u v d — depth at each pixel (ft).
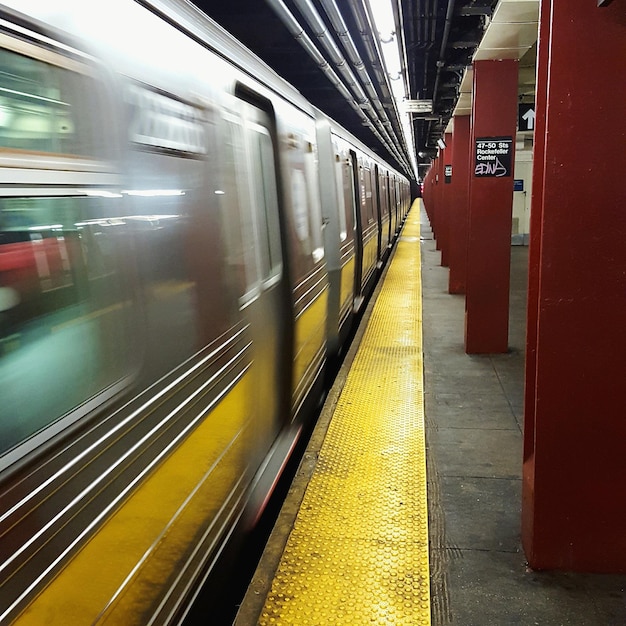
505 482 10.99
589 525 8.14
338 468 11.12
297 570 8.12
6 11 3.85
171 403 5.97
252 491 9.05
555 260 7.48
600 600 7.73
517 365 18.26
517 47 16.16
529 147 49.21
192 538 6.59
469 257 19.03
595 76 7.05
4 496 3.65
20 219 3.93
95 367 4.72
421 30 20.35
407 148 61.26
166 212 6.05
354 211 24.45
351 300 23.36
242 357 8.34
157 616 5.73
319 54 17.76
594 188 7.27
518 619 7.43
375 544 8.73
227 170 7.98
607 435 7.83
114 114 5.11
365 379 16.38
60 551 4.15
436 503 10.29
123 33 5.43
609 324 7.54
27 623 3.80
